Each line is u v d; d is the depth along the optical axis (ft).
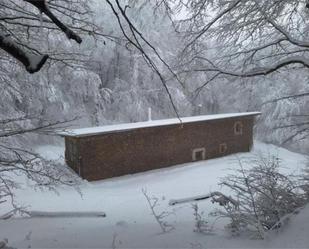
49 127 24.41
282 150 81.92
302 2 22.29
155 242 15.96
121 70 98.53
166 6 18.06
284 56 26.86
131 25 9.78
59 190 43.57
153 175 58.85
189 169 62.44
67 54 25.84
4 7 22.77
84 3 24.35
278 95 74.38
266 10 21.90
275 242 12.69
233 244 13.47
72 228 23.00
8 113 39.22
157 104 97.91
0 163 21.07
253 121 79.71
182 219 23.71
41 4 7.26
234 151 75.61
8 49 6.98
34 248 17.16
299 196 16.69
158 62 74.18
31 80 34.94
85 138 52.60
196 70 24.84
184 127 65.41
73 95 84.43
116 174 56.75
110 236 19.29
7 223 25.59
